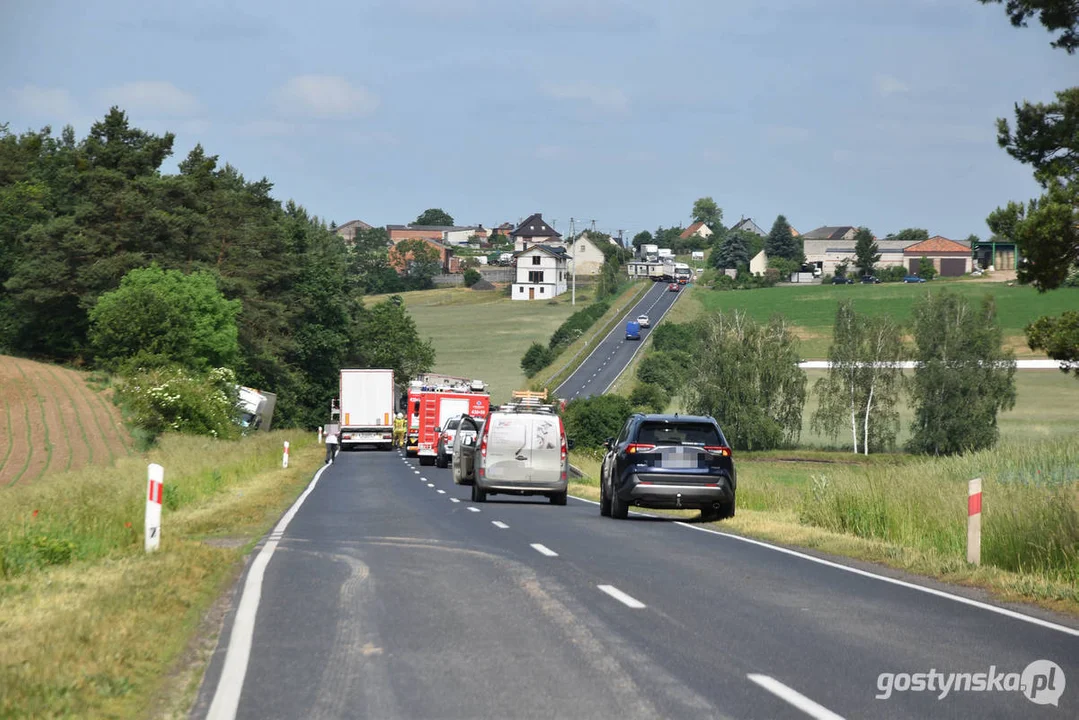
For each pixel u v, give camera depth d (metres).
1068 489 47.69
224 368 176.25
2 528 40.09
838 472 63.69
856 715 18.78
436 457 134.38
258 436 164.62
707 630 26.11
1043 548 38.16
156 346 177.50
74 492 53.78
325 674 21.52
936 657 23.52
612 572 35.88
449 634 25.42
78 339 199.88
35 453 125.56
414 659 22.83
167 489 63.00
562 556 40.03
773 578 35.16
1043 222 78.75
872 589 33.16
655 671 21.78
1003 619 28.30
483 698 19.67
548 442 70.69
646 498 56.12
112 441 135.50
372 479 99.56
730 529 52.56
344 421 176.12
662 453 56.38
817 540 45.75
